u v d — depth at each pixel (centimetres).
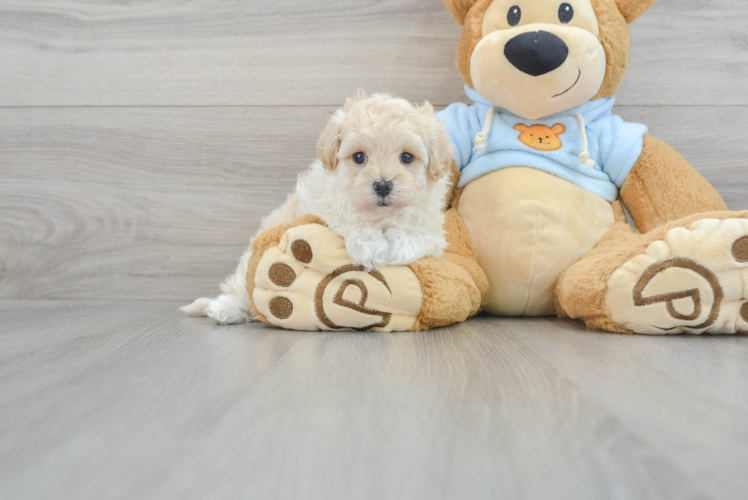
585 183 150
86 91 182
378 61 178
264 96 180
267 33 179
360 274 124
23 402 74
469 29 152
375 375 86
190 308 153
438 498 48
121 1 179
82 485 51
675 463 55
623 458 56
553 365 92
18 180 185
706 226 115
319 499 48
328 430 63
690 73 172
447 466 54
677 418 67
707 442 59
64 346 110
